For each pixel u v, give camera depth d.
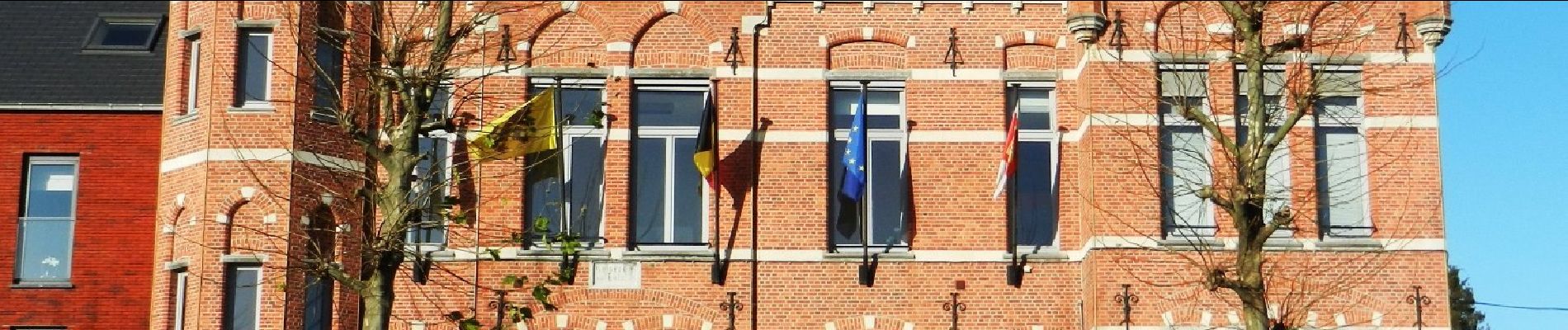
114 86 33.25
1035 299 31.03
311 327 30.52
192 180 30.92
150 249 32.50
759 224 31.12
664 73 31.44
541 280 30.94
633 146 31.58
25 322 32.28
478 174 31.19
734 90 31.47
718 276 30.91
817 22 31.70
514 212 31.09
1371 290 30.14
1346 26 30.73
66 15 35.09
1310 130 30.61
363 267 26.91
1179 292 29.97
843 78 31.53
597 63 31.50
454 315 29.12
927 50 31.66
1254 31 27.00
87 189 32.69
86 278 32.41
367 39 31.06
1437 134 30.61
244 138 30.61
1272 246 30.19
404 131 26.86
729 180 31.28
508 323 30.72
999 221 31.25
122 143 32.84
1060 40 31.66
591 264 30.97
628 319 30.88
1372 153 30.61
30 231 32.69
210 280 30.27
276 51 30.84
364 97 28.73
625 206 31.17
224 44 30.97
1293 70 30.39
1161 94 30.67
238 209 30.55
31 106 32.84
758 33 31.69
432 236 31.47
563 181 31.36
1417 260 30.27
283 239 29.23
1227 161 27.92
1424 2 30.83
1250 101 26.64
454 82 31.23
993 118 31.50
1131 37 30.69
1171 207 30.17
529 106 30.75
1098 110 30.45
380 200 26.72
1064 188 31.36
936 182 31.34
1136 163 29.97
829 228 31.36
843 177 31.44
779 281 31.00
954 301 30.98
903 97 31.75
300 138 30.58
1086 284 30.52
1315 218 30.36
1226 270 27.47
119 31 34.75
